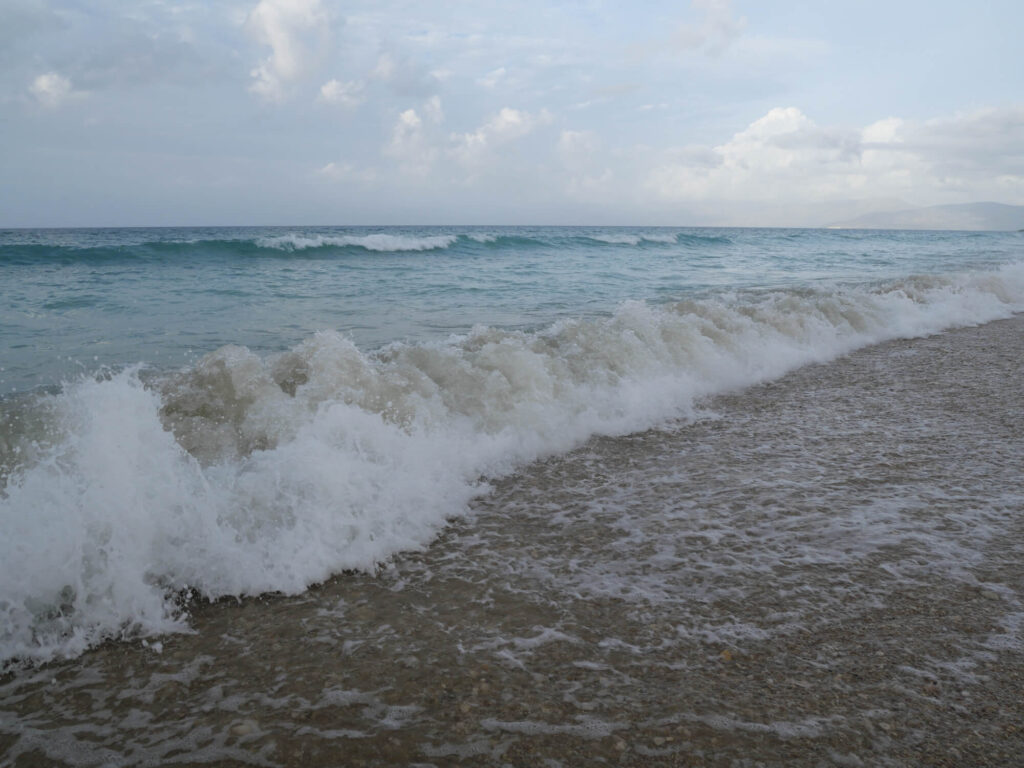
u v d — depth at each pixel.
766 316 7.54
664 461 3.92
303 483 2.87
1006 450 4.00
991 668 2.01
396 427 3.64
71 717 1.82
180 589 2.48
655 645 2.15
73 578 2.28
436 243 24.88
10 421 3.32
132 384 2.96
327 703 1.87
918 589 2.46
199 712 1.84
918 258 25.34
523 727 1.77
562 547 2.85
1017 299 11.58
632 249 29.39
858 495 3.34
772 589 2.48
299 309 9.17
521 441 4.04
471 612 2.36
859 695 1.89
